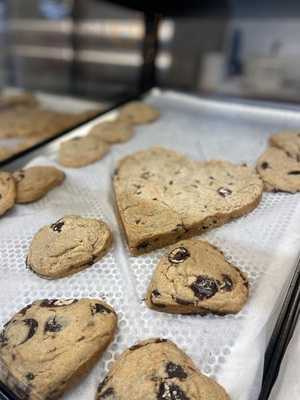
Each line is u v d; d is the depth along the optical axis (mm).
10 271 260
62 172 367
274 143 400
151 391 178
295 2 674
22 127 526
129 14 833
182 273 235
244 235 278
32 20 911
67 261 255
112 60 901
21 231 297
